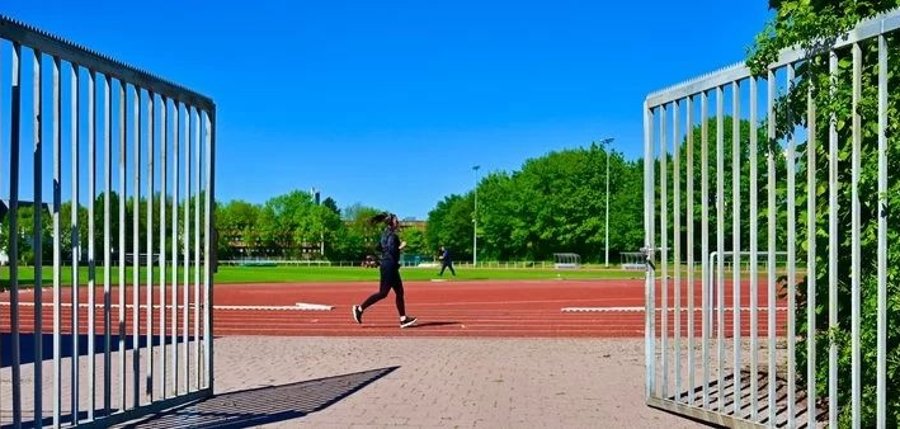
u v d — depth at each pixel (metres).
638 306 21.50
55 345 5.87
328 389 8.59
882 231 4.95
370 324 16.67
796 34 5.70
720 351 6.72
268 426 6.75
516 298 25.41
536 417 7.13
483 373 9.69
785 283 7.25
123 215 6.64
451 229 126.81
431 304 22.58
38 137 5.59
